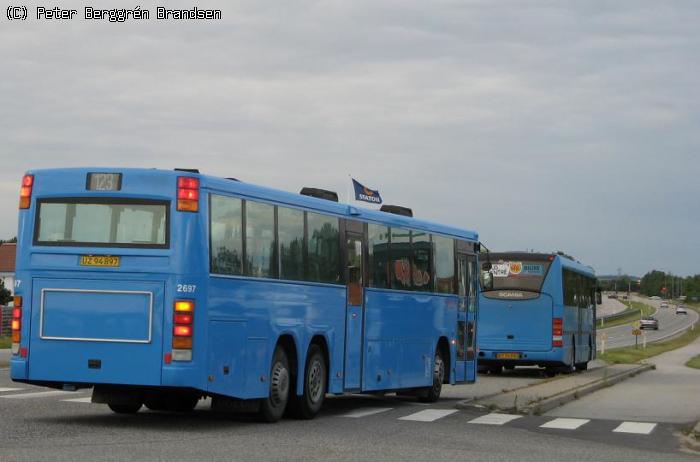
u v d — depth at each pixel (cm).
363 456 1294
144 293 1500
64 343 1523
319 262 1823
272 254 1680
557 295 3719
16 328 1545
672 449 1550
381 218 2062
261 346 1644
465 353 2498
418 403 2281
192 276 1498
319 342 1839
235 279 1579
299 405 1769
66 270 1527
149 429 1511
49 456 1179
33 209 1556
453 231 2439
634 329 8138
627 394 2792
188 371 1489
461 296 2477
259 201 1650
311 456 1269
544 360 3706
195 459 1195
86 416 1694
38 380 1534
